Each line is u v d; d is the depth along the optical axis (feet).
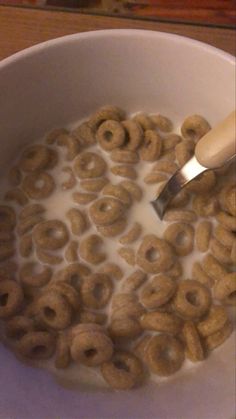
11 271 0.46
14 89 0.45
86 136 0.50
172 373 0.44
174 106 0.51
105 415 0.40
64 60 0.45
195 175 0.41
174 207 0.47
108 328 0.44
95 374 0.44
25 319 0.43
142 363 0.44
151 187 0.49
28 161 0.49
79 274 0.45
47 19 0.50
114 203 0.47
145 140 0.50
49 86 0.47
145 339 0.44
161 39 0.44
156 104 0.51
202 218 0.48
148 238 0.46
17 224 0.48
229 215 0.47
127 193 0.48
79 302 0.44
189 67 0.46
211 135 0.37
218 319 0.44
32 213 0.47
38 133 0.51
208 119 0.51
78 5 0.51
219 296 0.45
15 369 0.42
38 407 0.39
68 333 0.44
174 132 0.52
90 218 0.47
